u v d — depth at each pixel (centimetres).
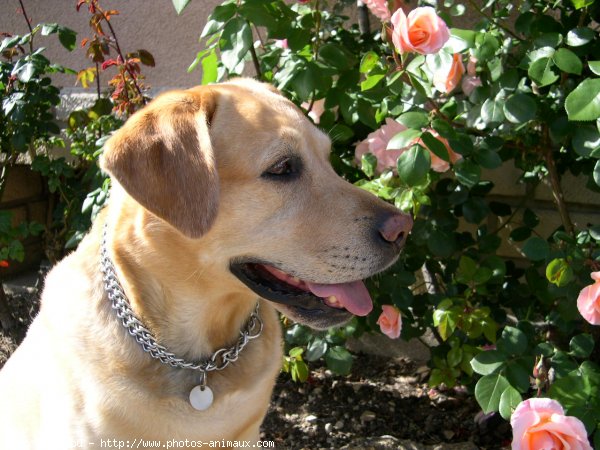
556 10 109
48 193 174
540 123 102
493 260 103
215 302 82
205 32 100
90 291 82
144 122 76
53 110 161
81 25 158
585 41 89
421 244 105
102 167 75
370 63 94
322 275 78
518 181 115
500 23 106
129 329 79
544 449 80
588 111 80
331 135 107
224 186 78
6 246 157
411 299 104
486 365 90
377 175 104
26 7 164
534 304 111
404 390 122
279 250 79
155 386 79
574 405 86
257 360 85
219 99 80
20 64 127
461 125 101
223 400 81
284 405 118
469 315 98
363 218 79
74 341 79
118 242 80
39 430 81
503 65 99
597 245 94
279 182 78
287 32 102
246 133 78
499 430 109
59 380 79
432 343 130
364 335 135
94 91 159
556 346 103
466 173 94
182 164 74
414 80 91
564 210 106
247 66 138
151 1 147
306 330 107
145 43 150
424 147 90
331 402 118
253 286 80
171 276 80
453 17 123
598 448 84
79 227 132
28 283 168
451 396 118
